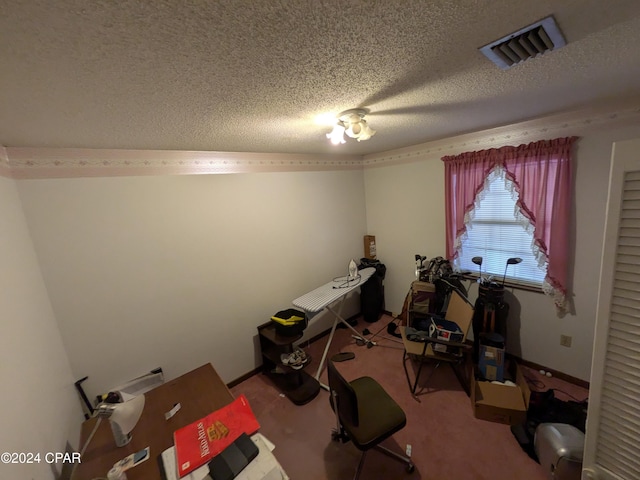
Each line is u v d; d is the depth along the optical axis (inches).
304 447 78.8
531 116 85.4
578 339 92.2
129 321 85.4
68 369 73.7
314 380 106.6
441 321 101.1
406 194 136.3
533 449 70.9
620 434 37.6
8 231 56.1
